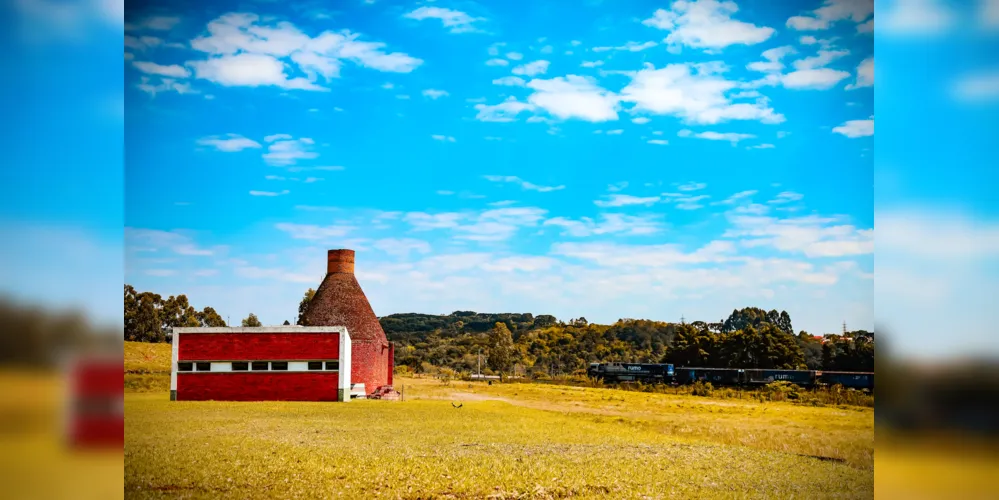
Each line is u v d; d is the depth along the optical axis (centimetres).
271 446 2828
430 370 9756
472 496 2161
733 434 3628
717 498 2230
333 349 4806
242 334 4791
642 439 3444
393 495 2144
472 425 3775
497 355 9462
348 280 5712
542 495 2194
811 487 2495
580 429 3744
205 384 4725
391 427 3547
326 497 2103
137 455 2597
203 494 2112
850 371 5672
